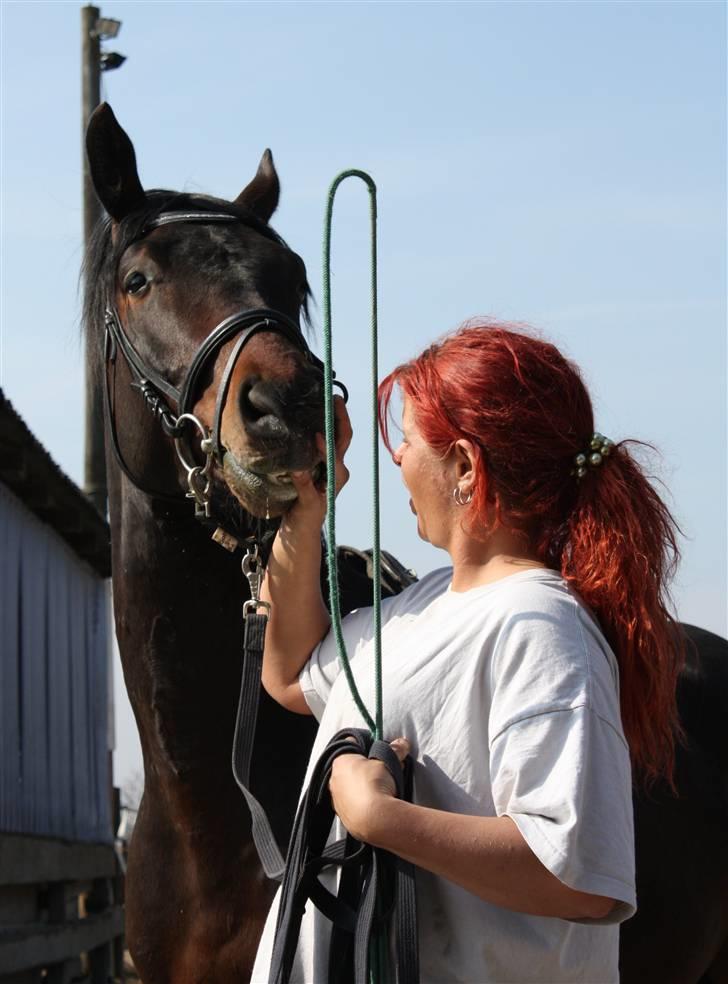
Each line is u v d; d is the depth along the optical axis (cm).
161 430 240
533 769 135
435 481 156
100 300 266
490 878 133
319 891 148
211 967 229
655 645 148
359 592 262
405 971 136
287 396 207
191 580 236
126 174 268
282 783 232
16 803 708
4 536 702
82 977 855
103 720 1027
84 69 941
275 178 304
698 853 251
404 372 160
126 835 1300
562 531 154
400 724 148
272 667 189
